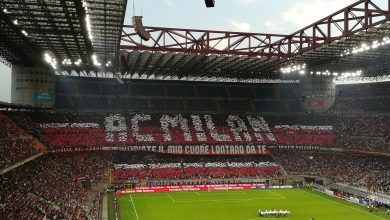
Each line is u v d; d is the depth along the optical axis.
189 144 91.75
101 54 65.06
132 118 98.06
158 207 63.75
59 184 59.88
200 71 89.19
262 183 85.88
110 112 99.19
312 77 105.56
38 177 57.31
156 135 93.00
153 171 84.62
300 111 110.06
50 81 87.12
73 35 49.00
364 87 112.88
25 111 88.75
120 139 89.38
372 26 48.50
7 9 38.72
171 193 77.19
